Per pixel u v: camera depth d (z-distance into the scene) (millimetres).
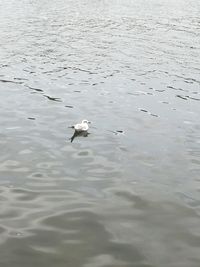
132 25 46156
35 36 39000
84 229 12359
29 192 14125
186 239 12164
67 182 14898
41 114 21188
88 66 30625
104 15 51719
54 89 25312
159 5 61344
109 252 11430
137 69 30516
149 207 13688
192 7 60781
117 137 18922
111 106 22969
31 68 29344
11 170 15484
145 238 12109
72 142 18109
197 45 38406
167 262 11164
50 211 13141
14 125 19609
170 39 40250
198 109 23219
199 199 14344
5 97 23438
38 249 11391
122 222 12805
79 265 10867
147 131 19859
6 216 12766
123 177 15477
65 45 36406
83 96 24359
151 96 25016
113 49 35844
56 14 51094
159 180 15430
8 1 59469
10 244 11523
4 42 36094
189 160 17125
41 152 17031
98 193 14320
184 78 28875
